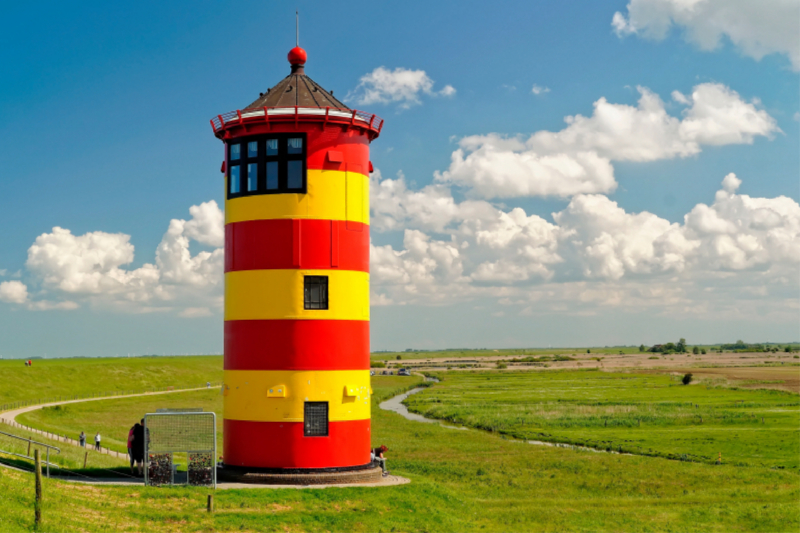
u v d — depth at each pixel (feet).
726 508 116.26
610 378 594.24
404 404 383.45
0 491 75.20
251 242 107.34
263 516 83.51
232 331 108.58
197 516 81.05
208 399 389.80
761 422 261.44
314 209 106.93
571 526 100.68
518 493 132.67
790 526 105.09
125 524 75.61
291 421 104.17
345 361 106.83
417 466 162.40
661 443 211.82
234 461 106.01
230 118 109.19
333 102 113.70
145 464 95.61
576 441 221.05
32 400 353.72
